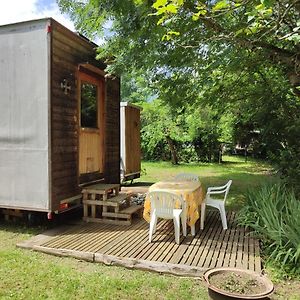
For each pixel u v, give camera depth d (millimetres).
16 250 4016
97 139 6324
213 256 3717
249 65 6570
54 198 4730
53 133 4703
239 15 4152
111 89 6883
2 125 4934
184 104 7945
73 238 4406
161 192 4266
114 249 3943
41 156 4707
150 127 16125
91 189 5379
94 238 4410
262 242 4172
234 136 13141
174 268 3354
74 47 5301
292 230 3398
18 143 4840
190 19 4746
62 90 4941
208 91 7996
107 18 5508
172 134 15672
